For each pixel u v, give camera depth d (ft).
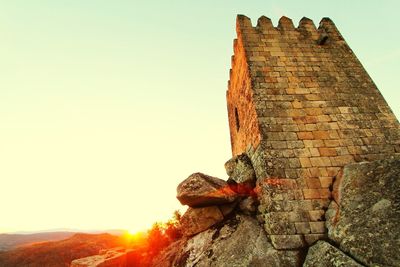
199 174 34.12
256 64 34.37
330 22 40.29
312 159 28.02
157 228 57.21
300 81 33.37
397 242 18.89
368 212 21.83
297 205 25.54
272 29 38.06
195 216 33.22
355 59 36.22
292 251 23.40
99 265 41.70
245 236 26.94
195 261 27.53
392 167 23.32
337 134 29.73
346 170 26.04
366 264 19.30
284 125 29.99
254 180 31.78
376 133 30.14
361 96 32.81
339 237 22.17
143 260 48.57
